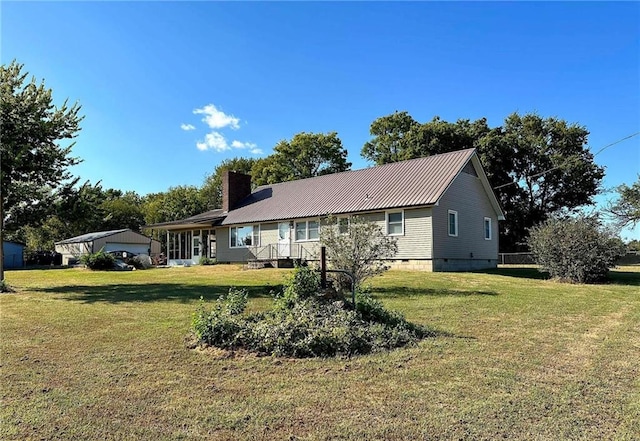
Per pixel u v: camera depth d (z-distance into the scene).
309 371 5.21
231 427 3.73
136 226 59.44
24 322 7.91
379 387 4.64
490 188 24.27
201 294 11.48
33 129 13.55
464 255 22.08
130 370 5.25
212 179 60.53
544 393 4.43
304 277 7.68
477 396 4.35
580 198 38.81
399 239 20.55
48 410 4.07
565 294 11.98
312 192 26.12
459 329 7.46
